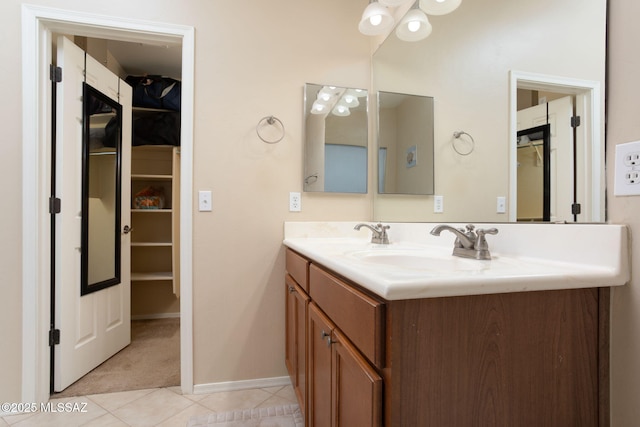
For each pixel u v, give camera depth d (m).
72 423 1.38
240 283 1.68
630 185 0.69
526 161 0.93
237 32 1.68
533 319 0.66
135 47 2.57
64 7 1.48
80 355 1.75
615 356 0.71
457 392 0.61
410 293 0.57
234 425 1.37
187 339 1.61
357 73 1.86
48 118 1.55
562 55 0.83
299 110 1.76
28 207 1.47
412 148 1.51
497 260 0.92
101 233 1.97
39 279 1.50
